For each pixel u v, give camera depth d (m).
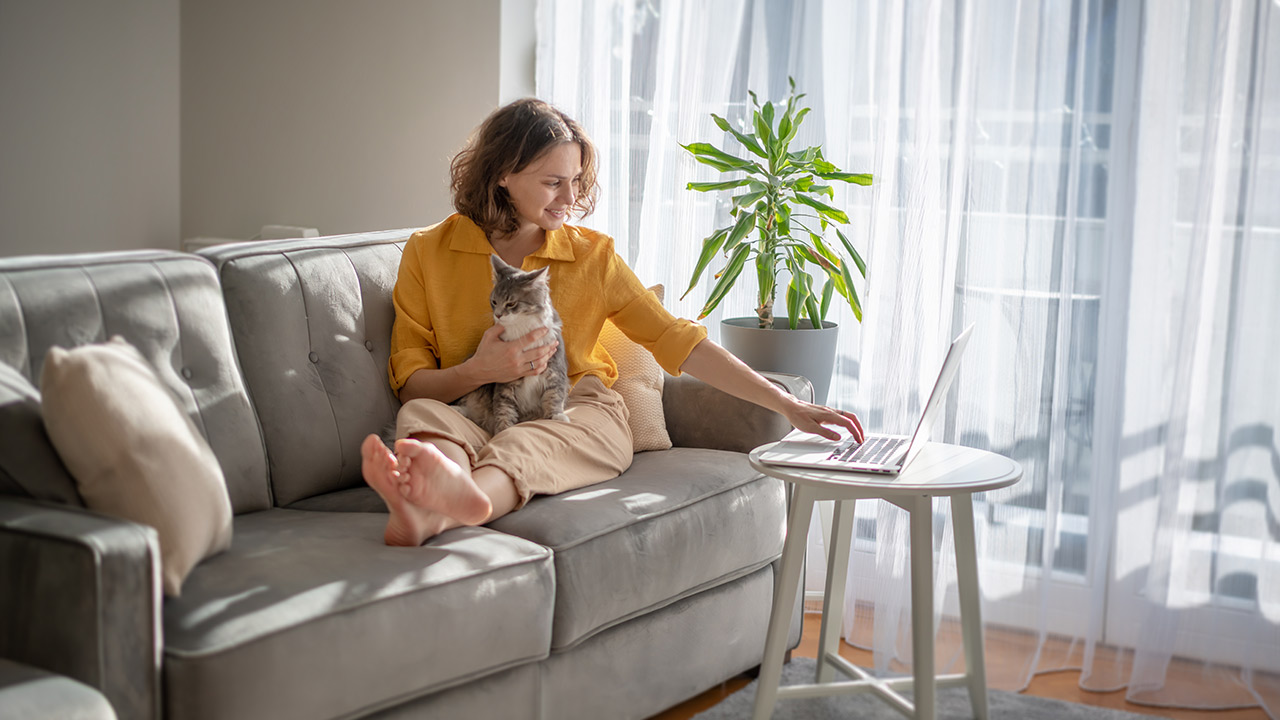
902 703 1.96
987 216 2.58
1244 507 2.41
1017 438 2.57
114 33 3.46
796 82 2.89
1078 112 2.49
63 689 1.18
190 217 3.67
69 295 1.72
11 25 3.24
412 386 2.14
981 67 2.54
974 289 2.60
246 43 3.47
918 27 2.58
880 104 2.70
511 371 2.05
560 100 3.10
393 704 1.54
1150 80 2.41
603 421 2.19
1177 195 2.42
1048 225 2.53
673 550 1.98
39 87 3.32
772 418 2.36
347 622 1.45
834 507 2.26
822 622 2.26
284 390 2.02
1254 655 2.40
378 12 3.22
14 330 1.64
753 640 2.27
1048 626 2.60
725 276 2.62
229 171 3.57
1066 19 2.48
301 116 3.40
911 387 2.63
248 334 2.02
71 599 1.24
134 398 1.48
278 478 2.01
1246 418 2.39
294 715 1.40
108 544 1.25
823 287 2.78
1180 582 2.40
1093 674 2.44
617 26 3.02
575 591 1.79
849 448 2.03
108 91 3.47
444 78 3.14
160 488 1.44
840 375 2.91
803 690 2.01
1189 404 2.39
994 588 2.60
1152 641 2.37
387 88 3.24
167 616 1.38
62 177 3.39
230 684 1.33
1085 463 2.56
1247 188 2.34
